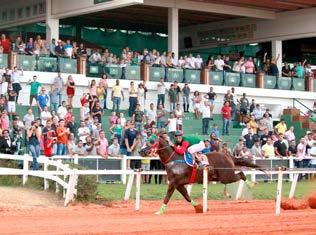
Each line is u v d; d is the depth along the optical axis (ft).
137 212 61.57
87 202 68.44
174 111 109.09
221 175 65.77
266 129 109.60
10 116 96.99
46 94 101.35
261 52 155.22
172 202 71.97
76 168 72.59
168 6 132.05
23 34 133.90
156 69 120.88
